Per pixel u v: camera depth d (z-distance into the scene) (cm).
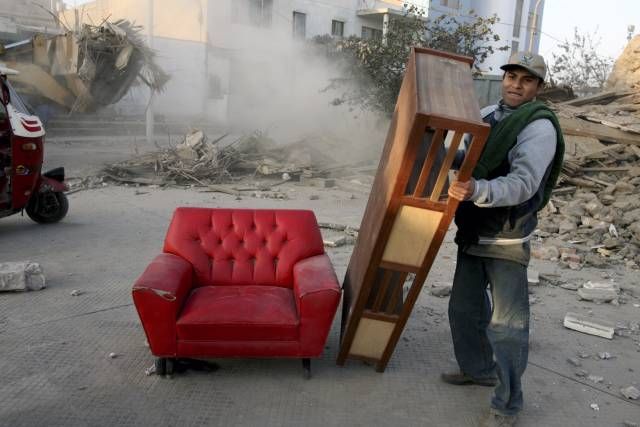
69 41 1280
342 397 312
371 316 317
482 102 1529
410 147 256
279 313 315
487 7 3061
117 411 288
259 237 377
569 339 406
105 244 605
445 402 312
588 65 2186
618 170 926
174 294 304
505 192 245
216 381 322
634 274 582
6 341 359
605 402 321
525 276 275
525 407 311
